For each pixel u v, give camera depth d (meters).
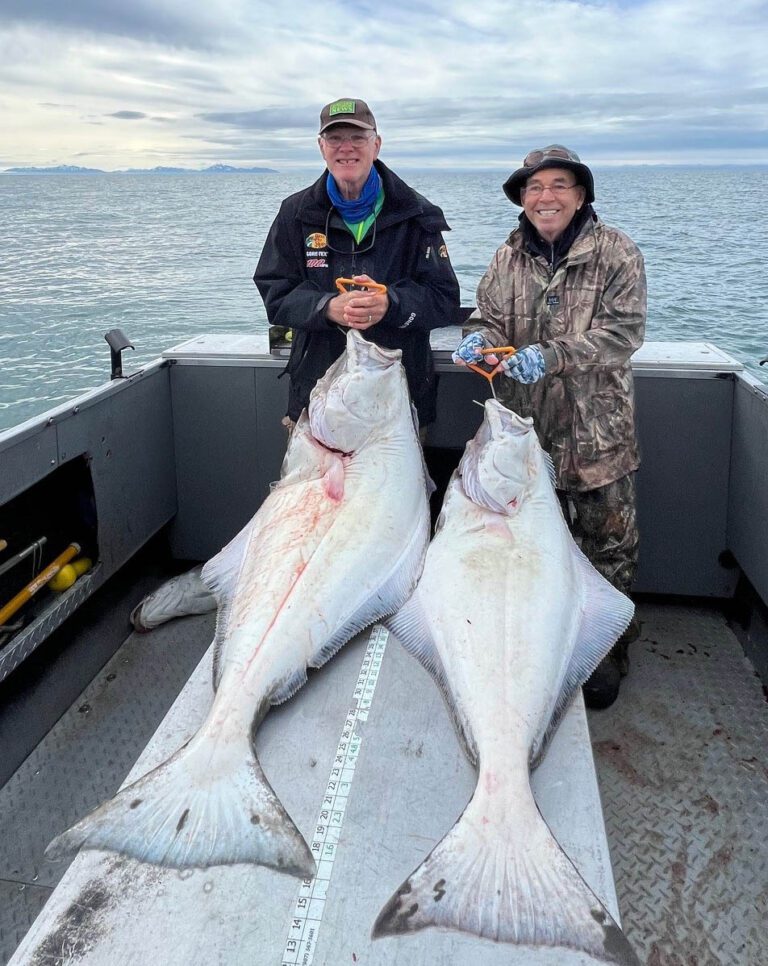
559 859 1.48
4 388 10.38
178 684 3.02
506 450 2.26
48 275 20.36
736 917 2.05
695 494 3.24
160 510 3.46
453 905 1.40
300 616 2.02
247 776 1.66
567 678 2.03
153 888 1.48
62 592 2.88
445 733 1.85
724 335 12.22
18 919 2.08
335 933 1.40
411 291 2.88
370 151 2.82
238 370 3.42
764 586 2.78
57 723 2.82
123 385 3.10
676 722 2.76
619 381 2.73
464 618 2.00
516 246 2.78
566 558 2.24
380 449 2.41
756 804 2.42
